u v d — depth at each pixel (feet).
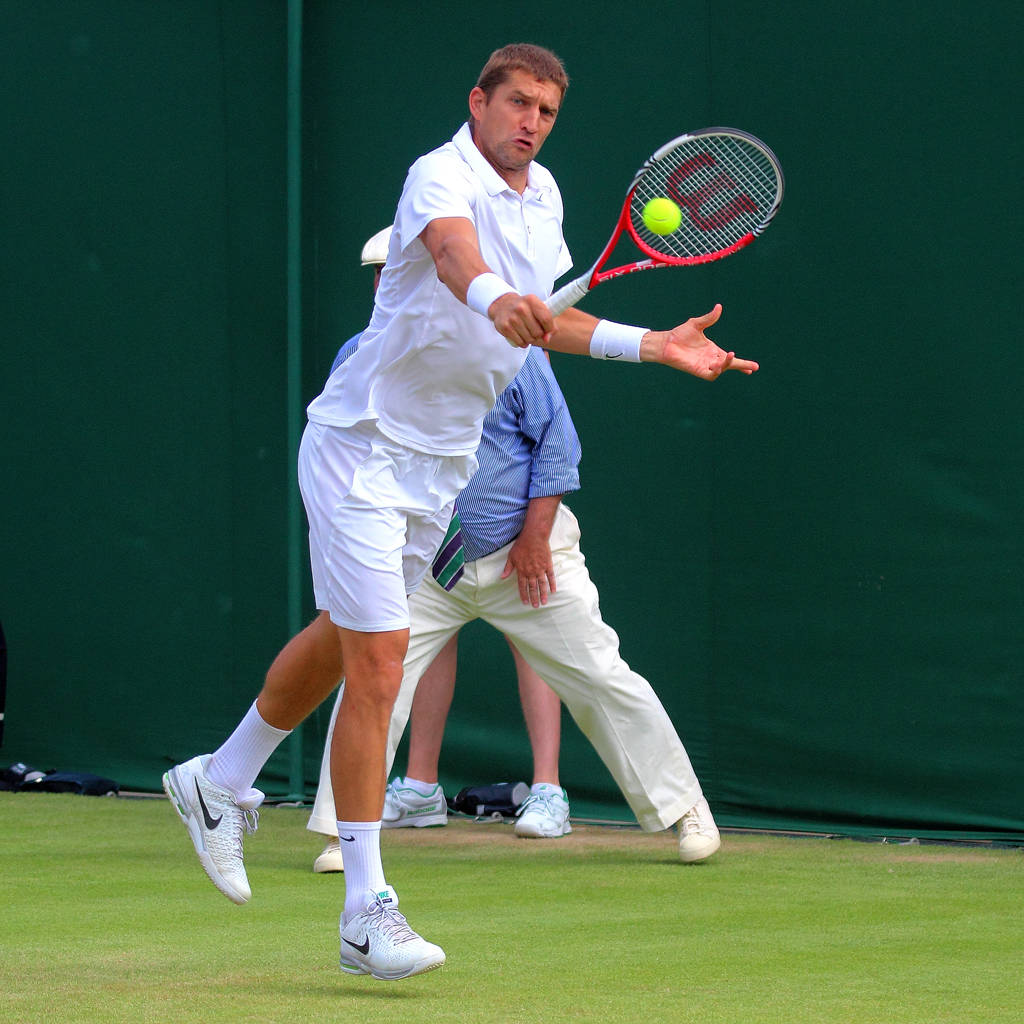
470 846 55.06
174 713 72.02
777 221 59.06
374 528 33.22
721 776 60.39
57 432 74.79
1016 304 54.85
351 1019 28.02
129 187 72.95
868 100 57.31
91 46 73.72
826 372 58.23
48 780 71.97
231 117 70.49
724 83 60.08
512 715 64.54
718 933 37.42
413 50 66.69
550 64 33.40
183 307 71.77
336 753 32.32
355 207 67.87
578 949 35.29
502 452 50.34
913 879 46.75
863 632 57.57
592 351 36.45
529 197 34.27
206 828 36.04
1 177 75.56
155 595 72.54
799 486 58.75
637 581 61.87
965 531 55.83
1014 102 54.85
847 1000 29.84
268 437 69.87
